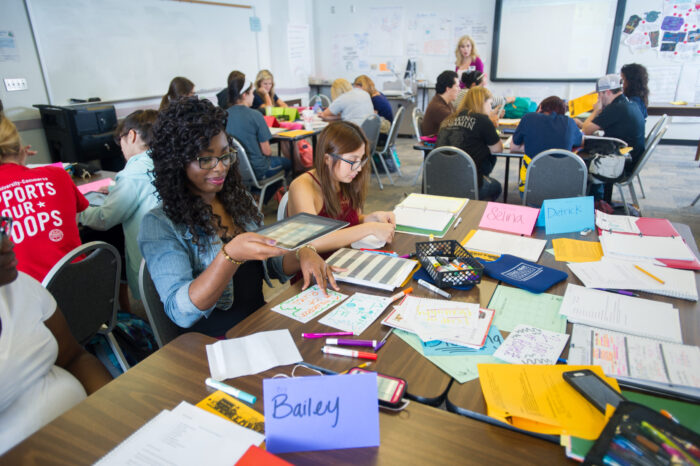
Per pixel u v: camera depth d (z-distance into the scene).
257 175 3.59
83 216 1.96
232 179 1.36
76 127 3.81
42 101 3.93
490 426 0.75
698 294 1.13
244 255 1.02
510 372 0.85
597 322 1.02
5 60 3.63
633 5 5.66
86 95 4.27
